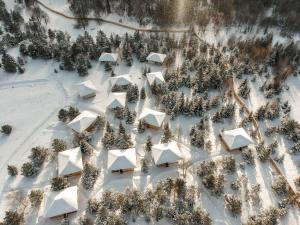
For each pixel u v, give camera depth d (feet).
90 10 270.67
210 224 104.58
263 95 173.06
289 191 118.52
